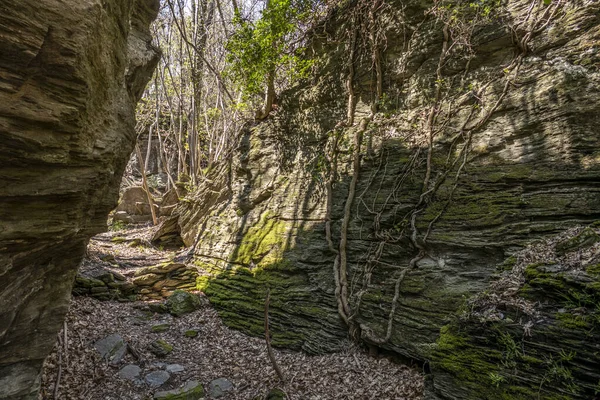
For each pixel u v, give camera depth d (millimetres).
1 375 4477
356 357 7949
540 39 7324
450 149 8047
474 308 5895
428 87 8938
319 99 11422
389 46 9891
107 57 3996
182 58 21500
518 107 7258
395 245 8305
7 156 2945
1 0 2541
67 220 4055
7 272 3656
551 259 5652
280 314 9672
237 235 12242
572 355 4664
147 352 8227
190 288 12164
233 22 11969
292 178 11570
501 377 5148
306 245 10102
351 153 9945
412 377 6887
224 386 7262
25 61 2791
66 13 2977
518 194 6832
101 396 6555
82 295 10219
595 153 6180
